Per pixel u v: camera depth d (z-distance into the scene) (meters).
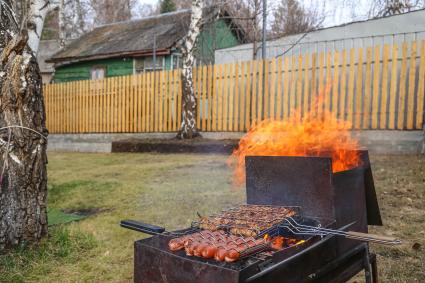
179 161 8.31
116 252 3.56
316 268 1.94
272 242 2.10
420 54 7.41
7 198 3.42
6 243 3.41
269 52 11.77
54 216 4.74
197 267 1.67
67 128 13.91
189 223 4.27
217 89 10.16
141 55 16.05
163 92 11.29
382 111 7.79
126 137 12.26
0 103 3.39
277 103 9.18
